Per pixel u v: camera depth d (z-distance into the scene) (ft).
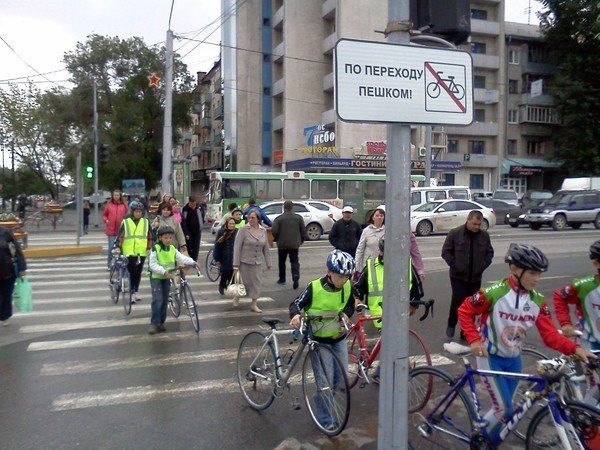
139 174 148.56
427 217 78.59
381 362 10.77
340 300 16.29
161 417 17.44
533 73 160.86
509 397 12.89
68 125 146.00
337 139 126.31
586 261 51.83
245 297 36.65
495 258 54.70
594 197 90.99
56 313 31.89
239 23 162.50
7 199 184.85
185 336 26.89
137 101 147.33
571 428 11.64
